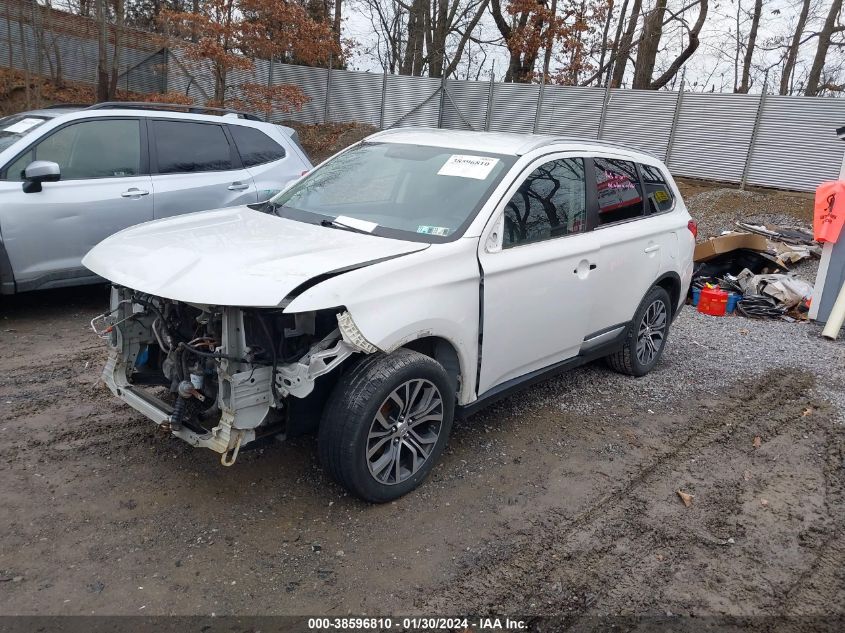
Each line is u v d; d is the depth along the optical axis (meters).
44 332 6.03
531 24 23.59
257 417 3.30
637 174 5.57
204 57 18.27
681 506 3.95
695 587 3.25
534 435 4.67
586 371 5.98
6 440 4.07
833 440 4.93
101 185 6.30
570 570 3.30
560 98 21.33
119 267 3.52
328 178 4.82
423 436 3.83
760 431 5.03
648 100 19.53
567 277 4.54
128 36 23.48
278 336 3.37
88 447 4.06
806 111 16.69
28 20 21.39
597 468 4.30
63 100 21.44
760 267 9.83
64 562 3.08
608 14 27.03
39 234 5.94
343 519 3.54
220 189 7.07
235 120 7.49
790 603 3.19
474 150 4.56
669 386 5.76
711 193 16.73
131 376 3.90
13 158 5.93
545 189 4.48
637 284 5.35
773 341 7.34
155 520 3.43
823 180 16.58
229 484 3.78
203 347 3.45
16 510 3.42
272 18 18.47
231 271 3.28
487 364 4.11
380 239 3.88
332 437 3.40
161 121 6.86
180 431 3.44
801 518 3.91
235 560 3.18
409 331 3.50
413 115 24.53
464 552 3.37
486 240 3.97
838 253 7.96
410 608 2.97
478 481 4.03
